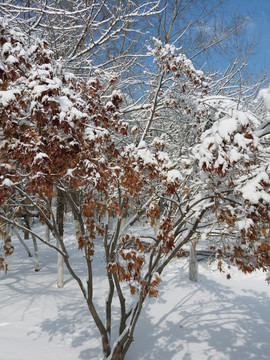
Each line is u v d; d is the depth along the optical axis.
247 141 3.56
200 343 7.81
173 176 4.62
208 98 6.82
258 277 13.23
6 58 3.88
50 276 11.44
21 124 4.14
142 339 7.90
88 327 8.05
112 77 6.09
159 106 7.45
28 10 5.79
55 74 4.10
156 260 5.83
